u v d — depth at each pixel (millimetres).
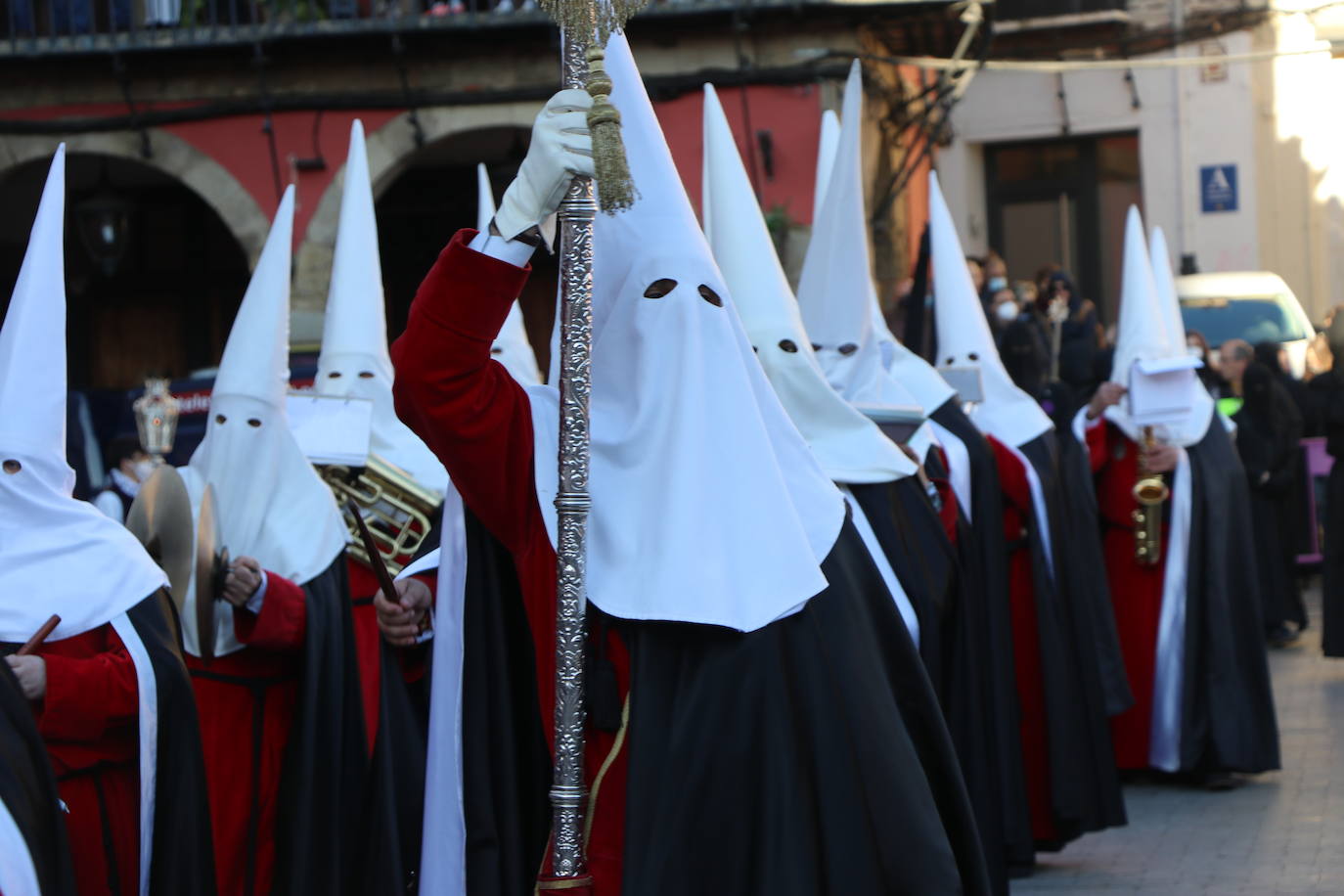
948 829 4133
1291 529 14344
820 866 3709
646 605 3721
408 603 5301
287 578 6422
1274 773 9828
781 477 3883
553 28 15492
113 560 5129
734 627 3738
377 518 7215
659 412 3840
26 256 5180
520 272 3756
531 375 8852
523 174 3727
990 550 7715
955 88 17000
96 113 16391
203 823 5133
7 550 5043
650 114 4043
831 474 5668
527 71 15867
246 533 6566
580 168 3654
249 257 16328
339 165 16141
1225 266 22281
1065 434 10203
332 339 8289
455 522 4031
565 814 3678
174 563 5887
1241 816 8820
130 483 11773
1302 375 18938
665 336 3869
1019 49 22422
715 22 15328
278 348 6770
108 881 4992
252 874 6160
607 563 3807
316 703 6266
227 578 6102
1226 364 15789
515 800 3957
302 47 15898
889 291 17094
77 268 20062
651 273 3896
